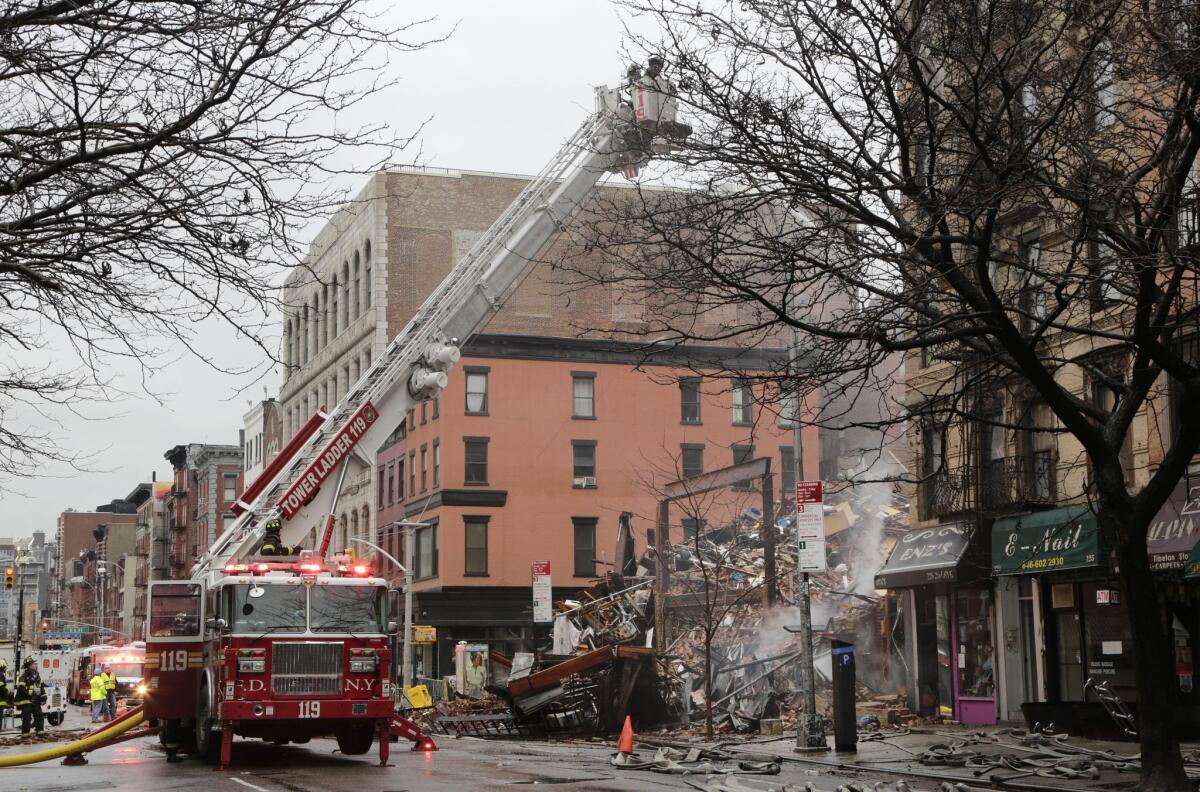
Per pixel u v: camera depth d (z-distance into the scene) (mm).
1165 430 22328
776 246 16359
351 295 68312
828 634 33906
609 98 24578
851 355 16453
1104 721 21047
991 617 26734
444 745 26953
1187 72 13211
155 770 19359
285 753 22672
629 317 63750
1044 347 23141
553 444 62781
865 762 18781
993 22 15859
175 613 21188
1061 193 14172
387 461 70625
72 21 8250
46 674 71875
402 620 63625
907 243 15641
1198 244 14750
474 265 24547
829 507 45125
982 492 26266
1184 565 20812
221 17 8500
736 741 24656
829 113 16422
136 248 9078
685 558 45469
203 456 110500
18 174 8953
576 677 33156
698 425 63938
